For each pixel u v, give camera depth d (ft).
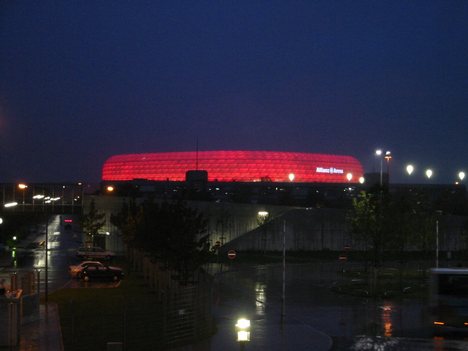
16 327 79.56
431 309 98.53
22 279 114.01
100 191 467.11
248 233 279.28
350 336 94.73
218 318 110.11
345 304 133.08
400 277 169.48
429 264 228.02
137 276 186.91
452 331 96.58
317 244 279.69
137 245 174.40
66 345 80.84
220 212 274.77
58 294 139.23
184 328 86.63
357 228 180.34
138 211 198.39
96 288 153.38
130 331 91.35
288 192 559.38
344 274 199.41
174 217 136.56
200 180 572.51
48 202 361.71
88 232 278.87
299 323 104.78
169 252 134.10
